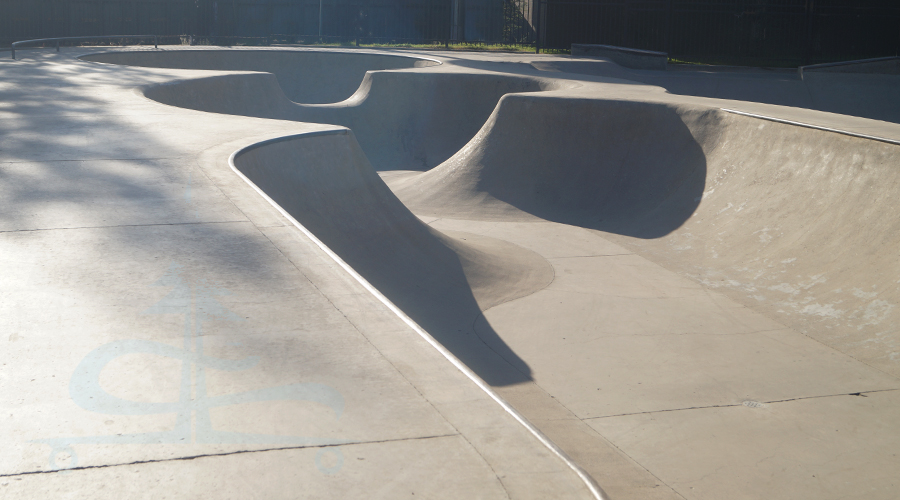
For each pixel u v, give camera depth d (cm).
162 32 2405
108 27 2320
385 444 202
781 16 2759
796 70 2256
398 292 709
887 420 516
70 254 344
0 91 1023
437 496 179
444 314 701
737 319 714
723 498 424
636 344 654
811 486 438
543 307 741
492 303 749
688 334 677
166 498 175
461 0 2717
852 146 845
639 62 2175
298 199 686
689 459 467
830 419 517
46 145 616
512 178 1193
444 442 204
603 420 519
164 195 462
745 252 865
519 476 189
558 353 635
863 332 652
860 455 471
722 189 993
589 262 898
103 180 495
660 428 507
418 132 1661
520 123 1230
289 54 2080
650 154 1122
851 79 1970
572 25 2609
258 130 747
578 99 1193
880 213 768
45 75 1300
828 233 806
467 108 1664
